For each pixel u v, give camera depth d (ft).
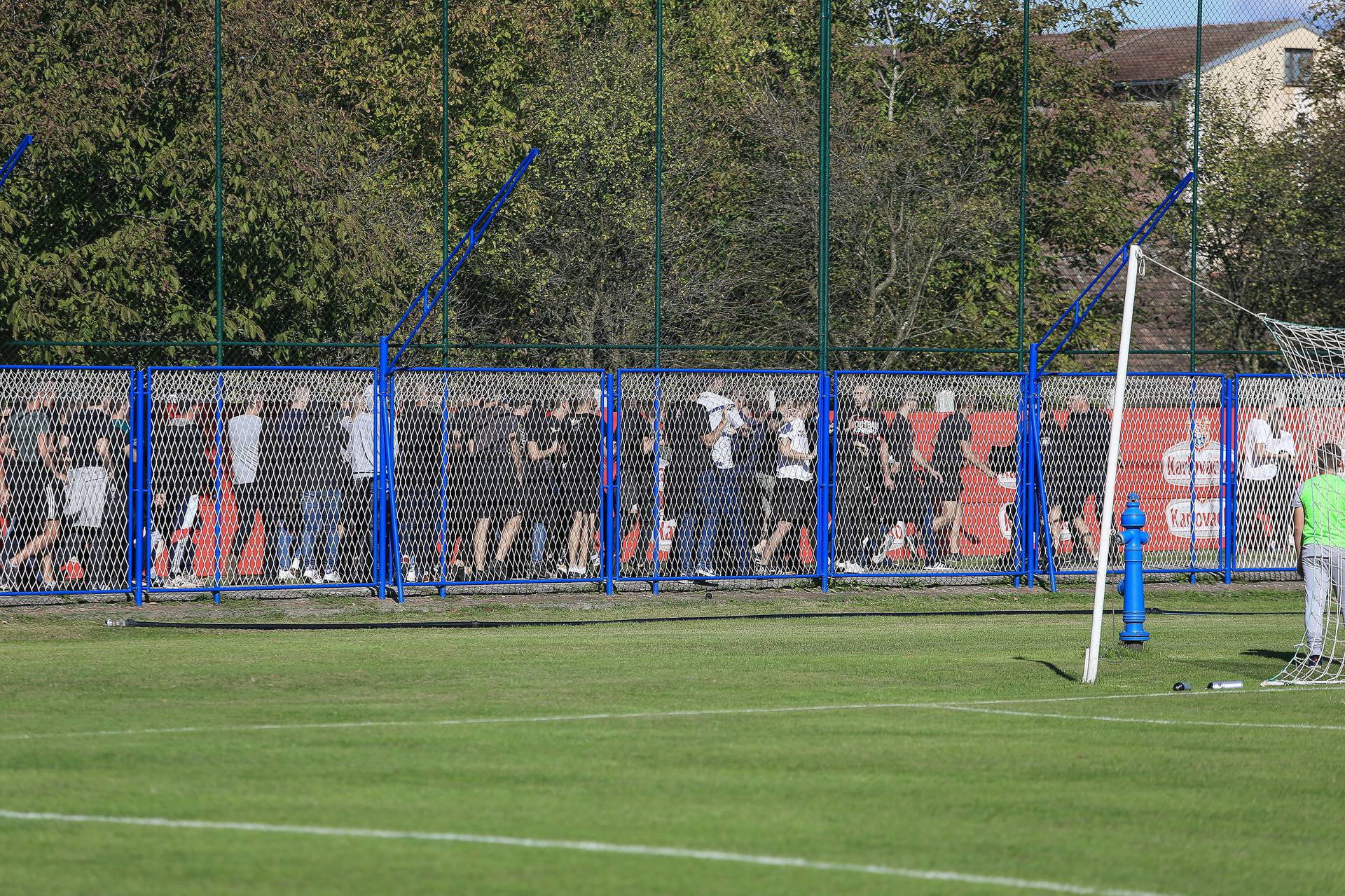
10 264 162.40
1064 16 207.41
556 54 210.38
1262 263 198.39
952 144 208.95
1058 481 161.17
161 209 171.01
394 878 53.72
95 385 138.92
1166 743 79.00
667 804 64.69
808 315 205.36
